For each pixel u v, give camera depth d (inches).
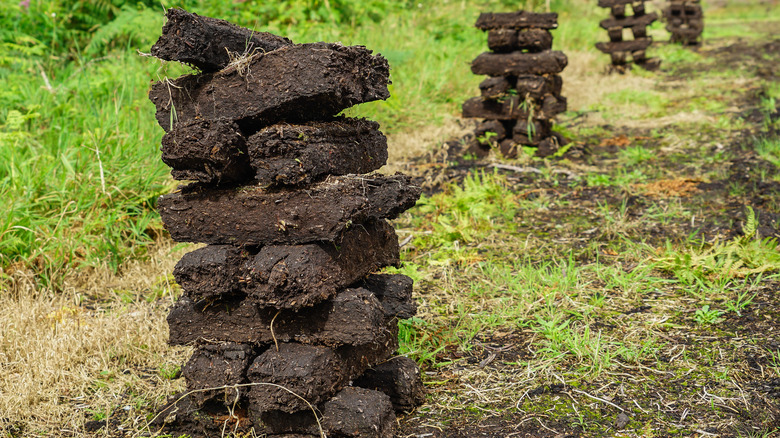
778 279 156.2
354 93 99.3
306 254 97.8
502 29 257.9
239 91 99.1
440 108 327.3
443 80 335.9
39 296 159.9
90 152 201.6
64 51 324.5
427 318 149.3
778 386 114.6
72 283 170.6
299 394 100.3
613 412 111.4
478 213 205.8
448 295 161.2
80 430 113.9
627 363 126.6
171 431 112.8
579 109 343.3
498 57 260.7
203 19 97.8
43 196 186.7
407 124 299.6
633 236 190.5
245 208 101.3
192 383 107.8
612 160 262.8
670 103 348.8
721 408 109.9
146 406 120.1
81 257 181.9
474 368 128.7
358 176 103.6
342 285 103.0
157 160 206.7
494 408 114.9
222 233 104.0
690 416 108.4
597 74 434.0
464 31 440.8
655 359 127.0
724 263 163.8
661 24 717.3
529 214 213.3
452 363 131.0
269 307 103.8
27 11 322.3
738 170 237.0
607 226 196.1
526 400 116.6
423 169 254.8
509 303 153.9
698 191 221.5
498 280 165.6
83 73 272.5
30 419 116.5
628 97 356.5
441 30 430.9
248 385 102.7
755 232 176.2
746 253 164.7
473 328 142.2
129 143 208.2
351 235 106.4
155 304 160.6
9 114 221.9
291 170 96.3
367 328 100.3
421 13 446.6
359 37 371.9
